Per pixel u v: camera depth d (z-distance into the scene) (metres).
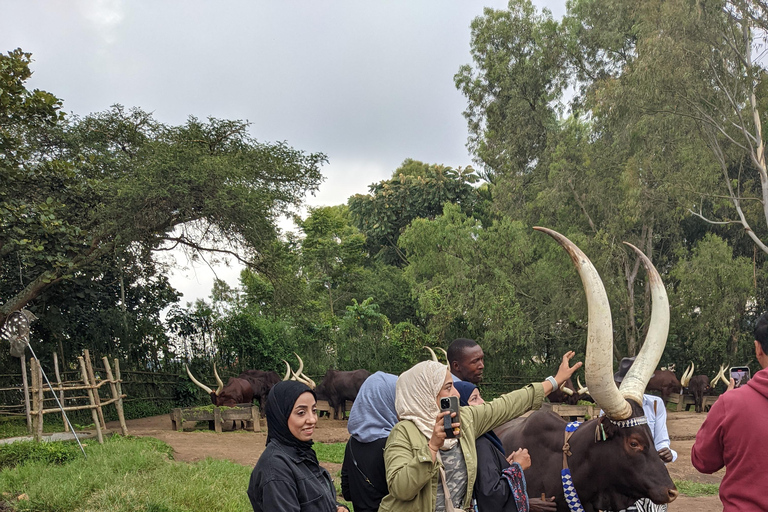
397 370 22.86
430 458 2.75
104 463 7.68
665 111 19.84
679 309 23.86
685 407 21.23
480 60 29.80
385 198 37.53
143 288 19.20
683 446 12.25
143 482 6.92
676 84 19.19
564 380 3.47
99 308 17.94
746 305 26.28
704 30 18.92
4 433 10.61
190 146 14.73
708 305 23.03
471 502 3.06
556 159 24.75
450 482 2.99
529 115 28.64
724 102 19.47
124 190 13.27
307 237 33.59
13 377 14.12
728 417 2.90
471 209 36.59
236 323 20.56
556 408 14.58
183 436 12.14
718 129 20.77
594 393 3.41
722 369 20.06
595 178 23.33
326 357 22.14
